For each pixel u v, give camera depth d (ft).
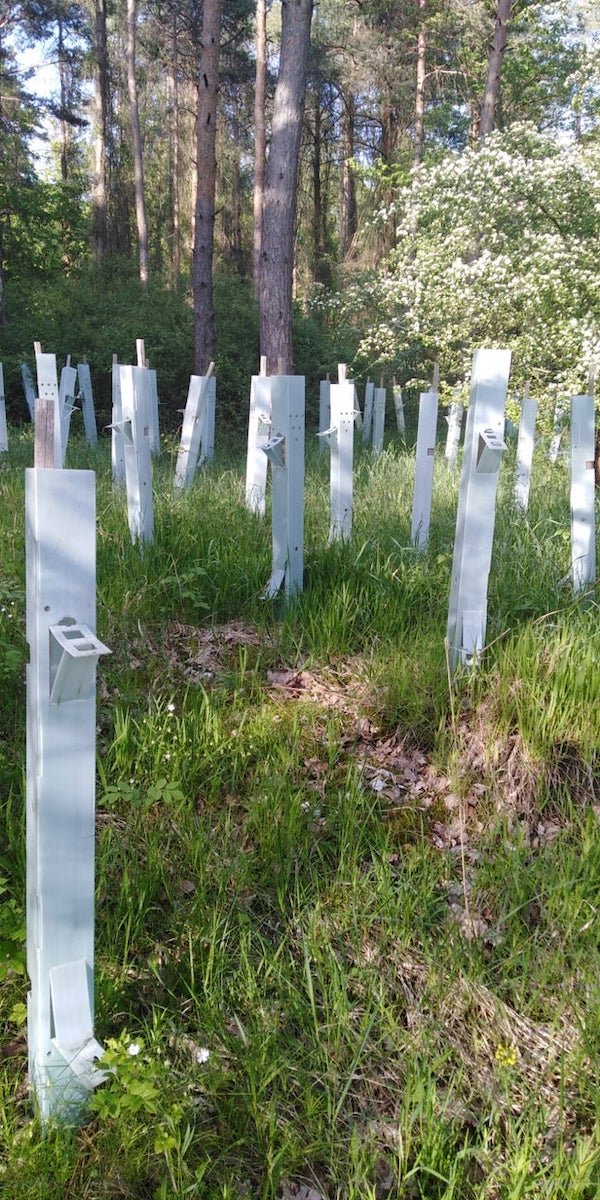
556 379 31.24
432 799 11.35
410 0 80.28
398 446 44.65
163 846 9.90
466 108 91.20
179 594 15.62
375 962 8.80
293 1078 7.54
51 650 5.97
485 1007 8.38
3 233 82.74
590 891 9.63
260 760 11.50
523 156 36.04
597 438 22.48
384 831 10.59
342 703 13.15
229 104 108.99
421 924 9.07
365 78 84.17
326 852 10.25
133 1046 6.72
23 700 11.94
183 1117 6.98
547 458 31.30
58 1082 6.71
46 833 6.28
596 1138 7.09
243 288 79.30
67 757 6.24
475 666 12.96
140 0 88.79
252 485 22.74
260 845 10.03
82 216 95.96
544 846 10.52
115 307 66.59
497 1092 7.63
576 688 12.23
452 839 10.72
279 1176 6.73
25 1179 6.38
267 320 42.75
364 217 84.94
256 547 17.81
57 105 84.02
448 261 34.58
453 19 76.54
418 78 81.46
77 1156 6.67
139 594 14.96
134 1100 6.52
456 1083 7.65
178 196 115.96
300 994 8.21
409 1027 8.18
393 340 38.91
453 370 36.50
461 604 13.46
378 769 11.73
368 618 15.21
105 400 59.57
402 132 93.50
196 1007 7.95
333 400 18.95
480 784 11.45
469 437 12.87
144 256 81.97
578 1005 8.43
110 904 8.99
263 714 12.56
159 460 33.94
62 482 5.82
